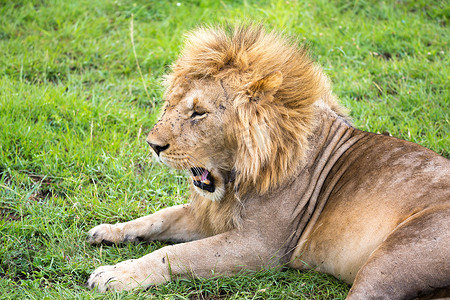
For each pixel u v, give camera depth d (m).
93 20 13.58
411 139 9.54
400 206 6.14
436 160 6.44
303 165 6.98
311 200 7.00
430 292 5.47
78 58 12.14
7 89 10.49
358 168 6.82
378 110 10.45
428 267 5.44
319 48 12.56
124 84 11.45
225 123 6.54
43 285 6.54
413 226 5.68
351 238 6.39
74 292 6.29
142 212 8.16
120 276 6.38
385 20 13.75
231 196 6.94
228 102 6.51
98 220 7.94
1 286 6.33
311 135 7.07
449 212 5.63
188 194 8.48
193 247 6.67
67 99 10.40
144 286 6.40
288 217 6.89
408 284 5.48
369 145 7.05
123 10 14.16
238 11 13.52
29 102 10.11
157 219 7.56
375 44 12.84
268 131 6.54
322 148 7.20
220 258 6.68
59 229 7.50
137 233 7.48
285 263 6.97
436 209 5.75
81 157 8.94
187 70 6.66
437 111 10.23
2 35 12.78
